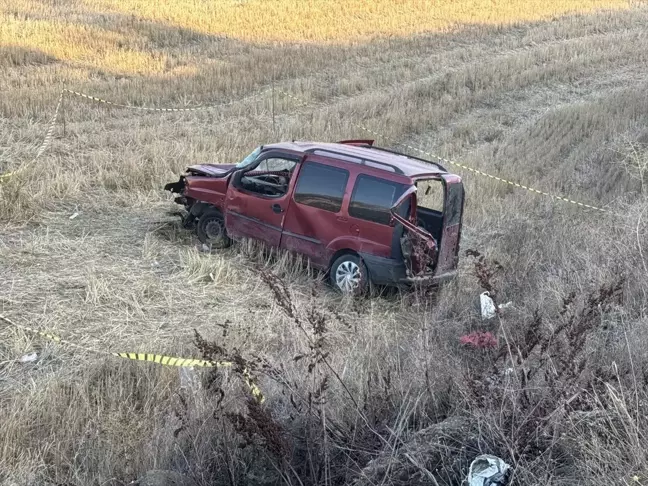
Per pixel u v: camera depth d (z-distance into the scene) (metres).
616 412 4.92
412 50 29.81
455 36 32.53
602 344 6.47
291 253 10.49
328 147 10.56
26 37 25.25
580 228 11.38
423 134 20.31
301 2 36.03
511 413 5.30
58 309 8.67
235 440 5.47
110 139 16.50
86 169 14.26
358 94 23.75
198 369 7.01
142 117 19.33
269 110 20.84
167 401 6.50
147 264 10.23
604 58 29.44
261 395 5.70
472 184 15.28
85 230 11.39
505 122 21.98
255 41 29.17
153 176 13.91
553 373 5.50
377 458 5.12
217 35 29.48
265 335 8.23
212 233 11.21
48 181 12.91
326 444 5.05
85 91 20.64
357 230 9.94
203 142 16.61
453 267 10.30
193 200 11.43
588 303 6.75
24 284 9.25
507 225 12.56
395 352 7.14
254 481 5.22
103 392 6.84
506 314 7.97
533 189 15.08
